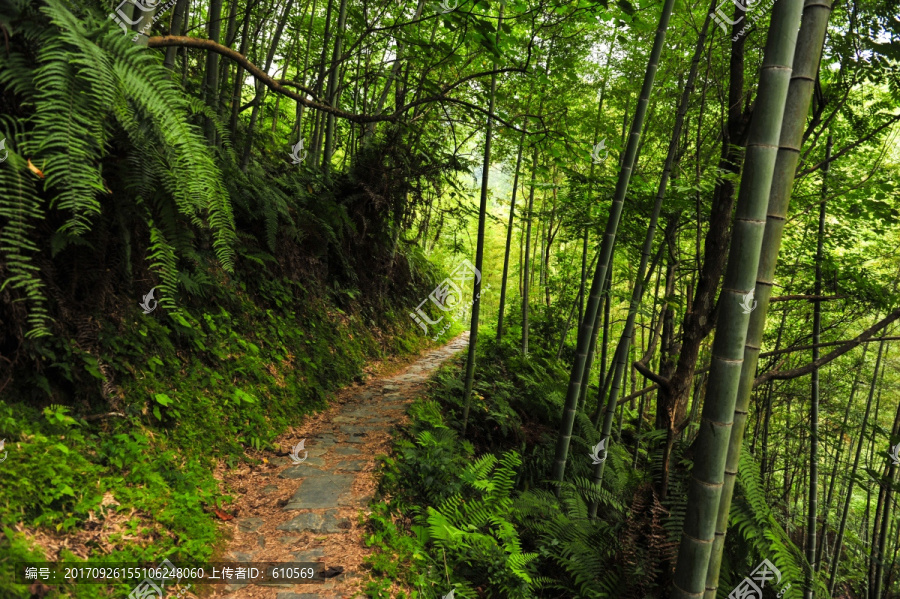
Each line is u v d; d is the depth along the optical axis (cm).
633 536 350
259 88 599
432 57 381
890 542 1005
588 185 527
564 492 458
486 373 782
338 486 342
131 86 197
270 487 336
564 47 614
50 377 268
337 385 570
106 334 307
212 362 405
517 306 1248
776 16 182
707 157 543
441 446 445
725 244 383
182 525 251
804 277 655
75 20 189
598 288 455
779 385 847
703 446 200
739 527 306
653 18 557
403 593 259
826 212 536
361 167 718
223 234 244
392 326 863
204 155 229
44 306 268
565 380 898
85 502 226
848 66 371
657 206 456
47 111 182
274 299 549
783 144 196
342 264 735
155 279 356
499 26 346
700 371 412
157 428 313
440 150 711
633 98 719
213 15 518
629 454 668
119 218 280
